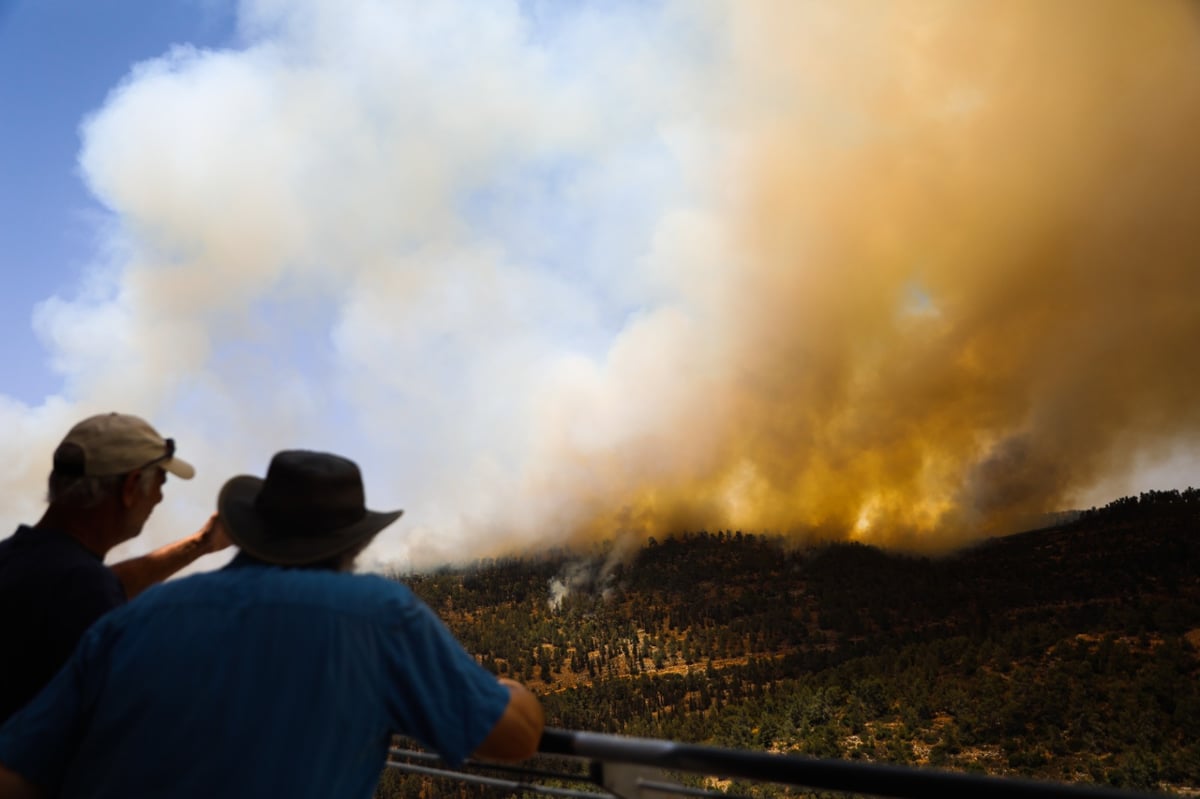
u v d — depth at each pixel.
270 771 2.04
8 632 2.67
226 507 2.48
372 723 2.19
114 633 2.23
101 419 2.99
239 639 2.14
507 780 3.03
